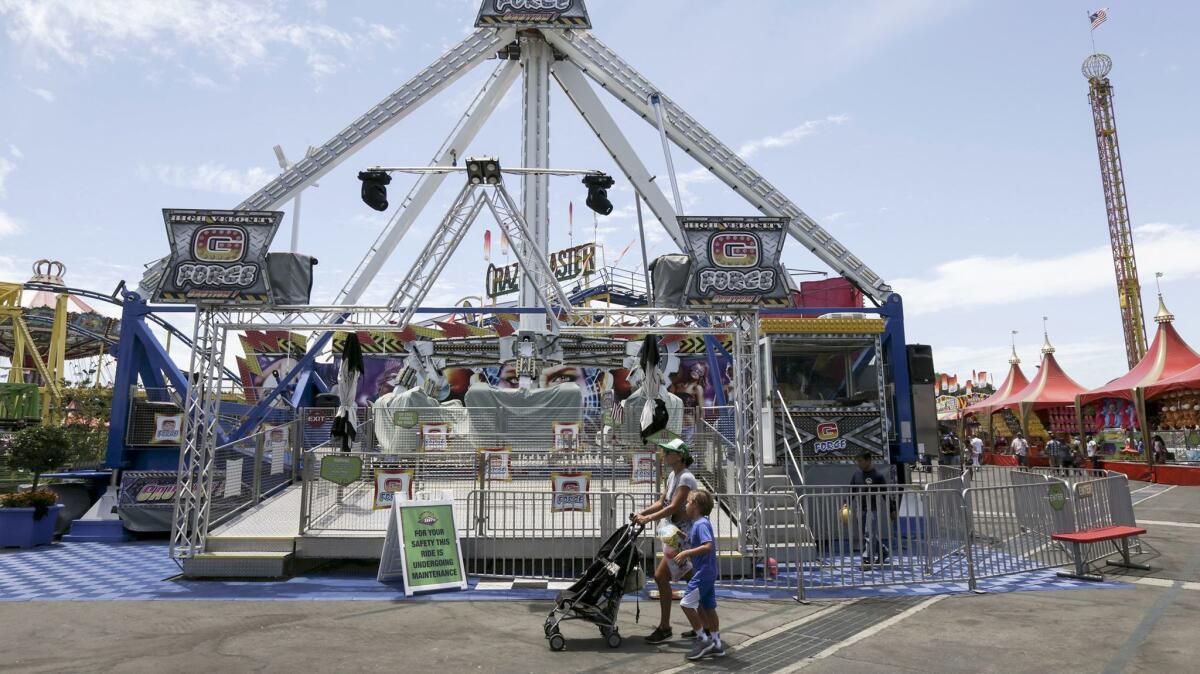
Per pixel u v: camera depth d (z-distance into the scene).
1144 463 27.08
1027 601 8.56
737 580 9.88
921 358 15.83
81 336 38.28
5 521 13.05
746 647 6.68
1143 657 6.21
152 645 6.64
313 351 17.80
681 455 7.62
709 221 11.34
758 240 11.36
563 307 12.12
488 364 18.28
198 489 10.43
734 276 11.25
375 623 7.55
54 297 36.50
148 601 8.64
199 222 10.70
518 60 23.92
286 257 11.13
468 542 10.20
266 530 10.88
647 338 12.70
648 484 12.14
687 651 6.57
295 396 22.47
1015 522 10.70
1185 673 5.78
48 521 13.55
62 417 33.00
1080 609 8.11
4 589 9.44
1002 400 40.66
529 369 18.22
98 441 22.88
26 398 25.55
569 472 10.52
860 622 7.61
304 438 16.92
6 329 35.50
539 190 22.42
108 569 10.90
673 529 6.98
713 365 18.36
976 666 6.00
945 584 9.61
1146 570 10.49
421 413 15.14
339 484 11.01
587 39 22.19
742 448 11.26
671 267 11.57
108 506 14.84
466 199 12.00
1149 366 28.95
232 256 10.66
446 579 9.30
